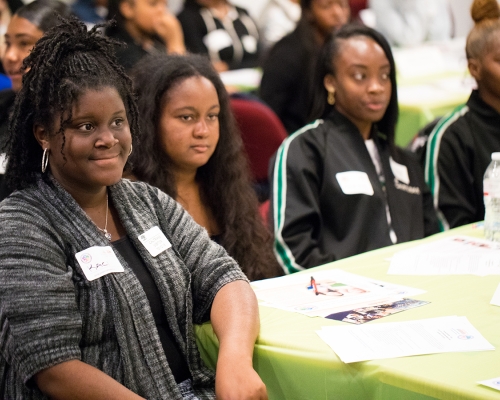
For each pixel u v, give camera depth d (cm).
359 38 261
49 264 141
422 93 415
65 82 145
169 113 219
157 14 411
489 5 281
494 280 178
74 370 136
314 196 250
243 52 534
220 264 166
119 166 151
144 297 151
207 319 165
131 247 158
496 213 219
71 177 150
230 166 229
